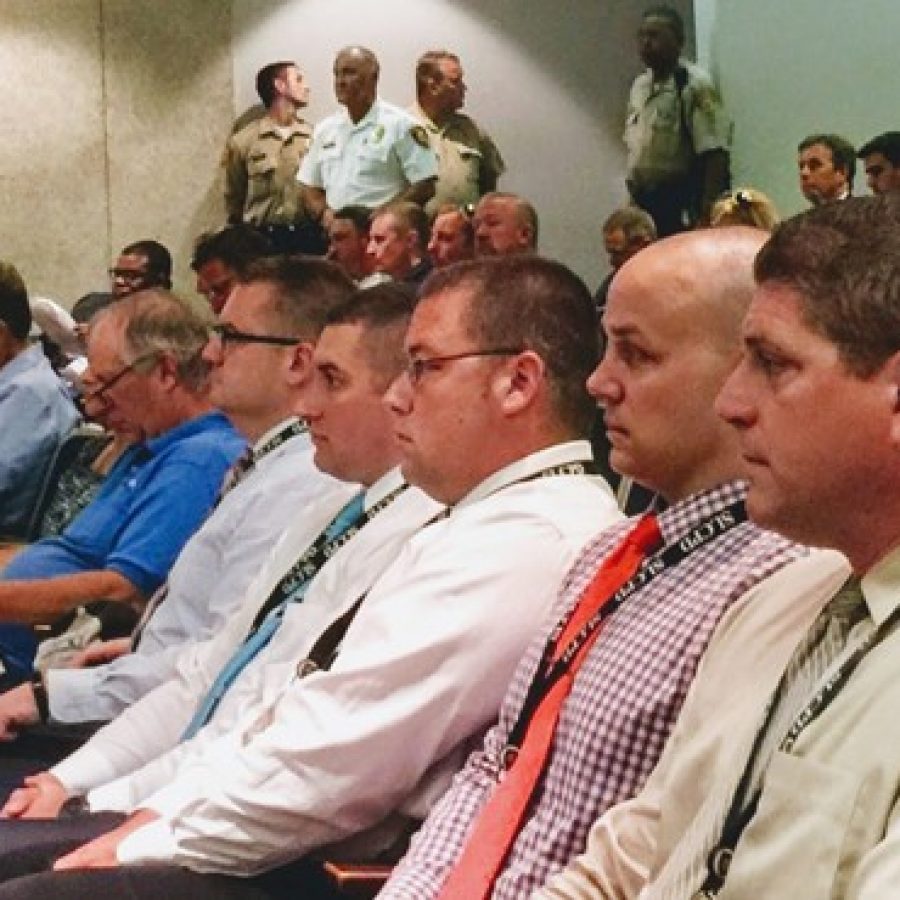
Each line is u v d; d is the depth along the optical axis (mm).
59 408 8750
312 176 15578
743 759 2871
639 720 3506
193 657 5547
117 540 6812
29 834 4582
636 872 3254
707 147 15211
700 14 16328
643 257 3660
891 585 2680
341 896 4133
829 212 2645
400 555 4363
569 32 17281
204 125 17266
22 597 6492
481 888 3627
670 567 3633
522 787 3678
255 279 5945
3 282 8680
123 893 4090
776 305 2652
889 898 2461
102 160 17188
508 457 4289
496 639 4047
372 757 4066
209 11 17172
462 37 17266
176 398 6742
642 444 3658
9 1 16922
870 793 2566
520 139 17344
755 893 2668
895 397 2586
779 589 3141
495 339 4262
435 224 11859
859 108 13672
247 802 4102
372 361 5012
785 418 2652
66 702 5914
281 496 5824
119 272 11953
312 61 17219
